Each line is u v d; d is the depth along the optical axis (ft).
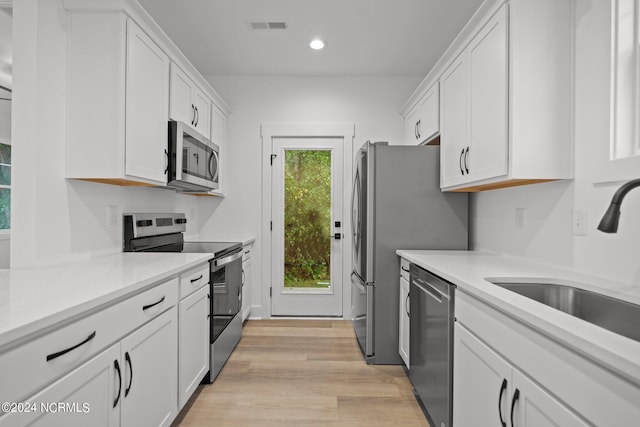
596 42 4.83
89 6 5.72
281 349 9.34
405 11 8.25
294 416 6.24
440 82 8.36
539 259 6.03
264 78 12.17
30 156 5.18
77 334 3.28
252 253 12.12
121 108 5.79
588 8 4.98
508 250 6.98
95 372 3.55
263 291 12.17
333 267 12.21
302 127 12.09
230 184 12.16
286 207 12.36
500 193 7.34
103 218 6.75
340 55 10.59
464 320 4.73
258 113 12.18
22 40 5.19
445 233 8.50
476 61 6.39
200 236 12.10
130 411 4.22
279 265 12.28
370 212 8.54
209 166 9.23
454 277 4.87
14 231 5.16
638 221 4.20
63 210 5.73
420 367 6.51
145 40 6.44
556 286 4.83
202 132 9.53
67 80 5.81
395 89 12.14
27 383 2.73
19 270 5.02
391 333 8.48
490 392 3.94
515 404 3.42
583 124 5.08
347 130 12.08
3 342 2.43
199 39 9.62
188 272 6.12
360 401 6.77
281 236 12.28
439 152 8.48
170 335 5.38
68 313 3.05
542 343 2.98
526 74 5.28
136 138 6.16
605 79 4.68
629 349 2.22
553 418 2.82
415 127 10.58
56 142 5.59
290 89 12.15
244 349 9.32
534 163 5.30
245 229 12.14
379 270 8.48
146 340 4.63
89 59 5.81
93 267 5.34
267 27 8.98
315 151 12.27
